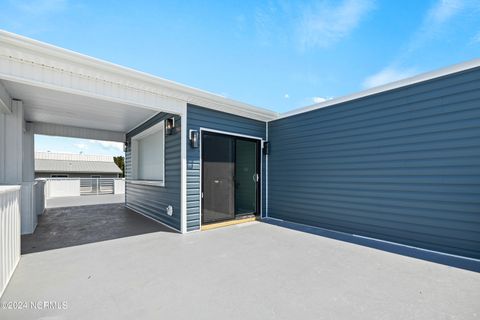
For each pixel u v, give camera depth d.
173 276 2.54
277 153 5.80
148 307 1.96
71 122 6.41
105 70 3.36
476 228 3.04
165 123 5.09
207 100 4.62
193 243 3.75
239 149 6.25
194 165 4.65
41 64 2.97
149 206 6.03
